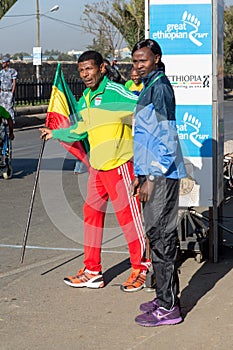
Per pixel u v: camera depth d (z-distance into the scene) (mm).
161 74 5000
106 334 4926
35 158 14898
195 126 6426
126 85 8266
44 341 4816
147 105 4965
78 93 29188
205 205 6520
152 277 5859
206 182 6488
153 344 4734
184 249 6559
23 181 11930
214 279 6137
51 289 5996
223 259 6789
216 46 6305
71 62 35875
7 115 11898
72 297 5770
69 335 4922
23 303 5633
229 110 31266
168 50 6367
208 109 6387
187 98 6410
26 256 7121
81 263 6832
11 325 5137
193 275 6258
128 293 5852
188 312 5332
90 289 5984
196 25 6293
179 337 4852
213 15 6266
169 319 5055
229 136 18812
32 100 27344
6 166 12164
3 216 9078
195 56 6344
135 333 4941
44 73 33906
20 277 6379
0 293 5906
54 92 6270
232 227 8156
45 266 6746
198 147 6445
